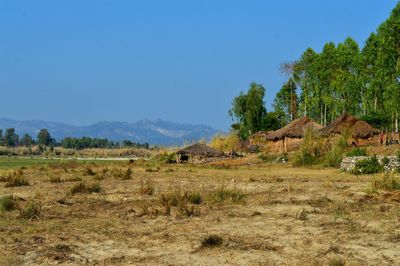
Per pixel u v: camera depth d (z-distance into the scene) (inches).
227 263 436.8
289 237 526.3
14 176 1169.4
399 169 1342.3
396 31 2401.6
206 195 813.9
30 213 651.5
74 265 439.5
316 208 699.4
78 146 6678.2
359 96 2930.6
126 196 860.0
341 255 457.1
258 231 555.8
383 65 2439.7
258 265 429.4
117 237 539.2
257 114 3548.2
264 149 2564.0
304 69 3548.2
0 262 443.2
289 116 3796.8
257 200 787.4
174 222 614.5
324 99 3176.7
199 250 478.9
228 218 634.8
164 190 956.6
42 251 480.4
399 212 655.8
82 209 716.7
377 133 2118.6
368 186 956.6
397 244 494.6
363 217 625.6
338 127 2087.8
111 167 1831.9
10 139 7549.2
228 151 2706.7
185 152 2386.8
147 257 460.1
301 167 1756.9
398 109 2281.0
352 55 3144.7
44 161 2881.4
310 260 441.7
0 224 601.0
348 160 1481.3
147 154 4350.4
